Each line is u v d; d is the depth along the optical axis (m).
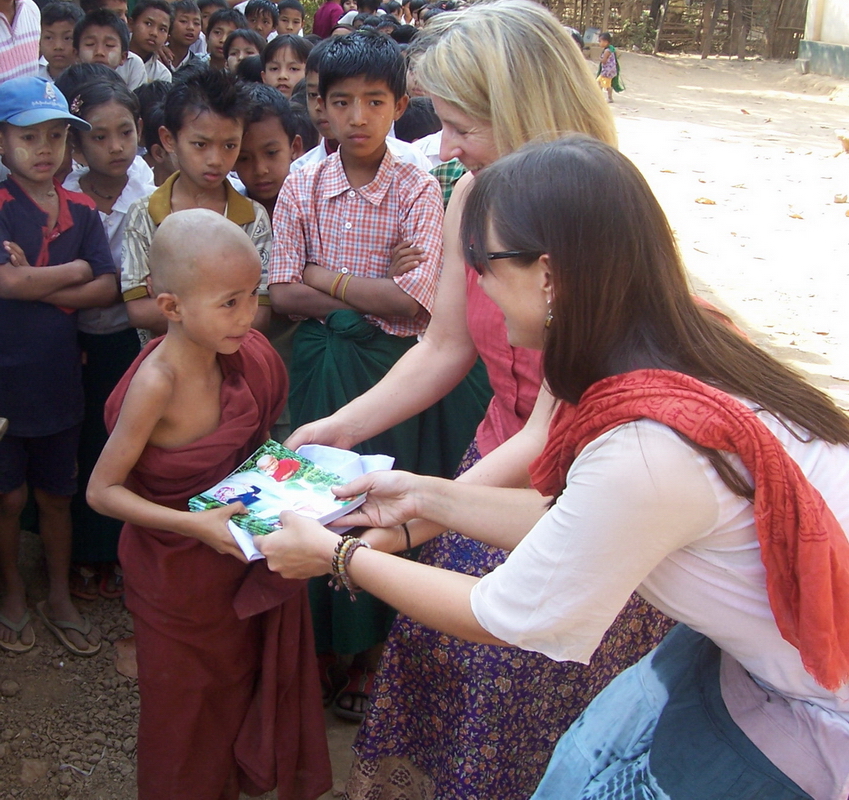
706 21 24.56
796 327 6.24
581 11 25.45
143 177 3.43
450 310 2.33
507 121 1.97
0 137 2.78
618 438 1.36
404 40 6.30
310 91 3.67
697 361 1.41
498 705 2.03
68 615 3.05
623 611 2.14
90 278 2.90
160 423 1.96
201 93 2.79
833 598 1.36
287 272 2.92
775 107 17.88
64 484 2.96
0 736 2.69
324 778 2.33
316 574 1.80
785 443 1.42
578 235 1.34
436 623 1.64
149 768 2.21
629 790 1.69
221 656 2.13
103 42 4.88
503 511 1.91
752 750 1.53
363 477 1.95
